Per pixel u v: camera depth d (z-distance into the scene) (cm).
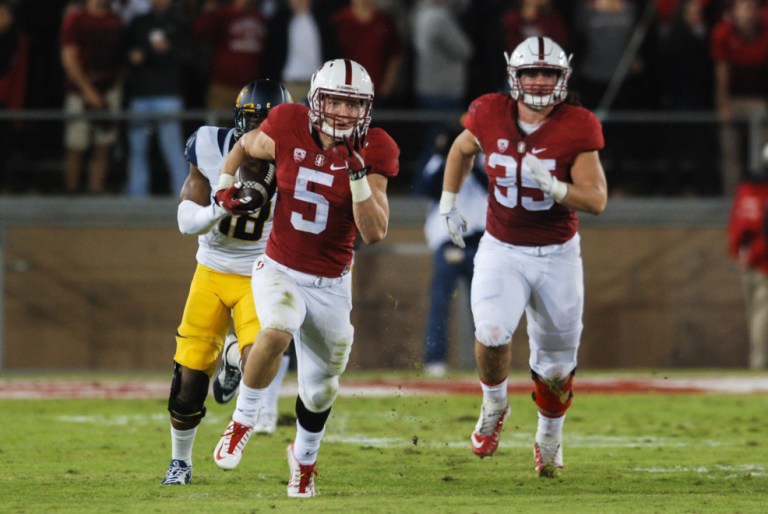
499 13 4541
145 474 2075
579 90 4491
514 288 2012
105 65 4341
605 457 2323
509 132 1991
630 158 4503
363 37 4272
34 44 4500
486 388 2052
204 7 4375
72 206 4294
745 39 4494
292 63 4212
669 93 4606
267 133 1747
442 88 4422
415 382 3772
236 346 2031
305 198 1730
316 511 1675
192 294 1911
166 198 4341
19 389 3584
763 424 2856
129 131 4316
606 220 4428
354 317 4312
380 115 4394
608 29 4462
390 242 4338
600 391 3581
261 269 1777
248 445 2400
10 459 2255
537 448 2109
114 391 3531
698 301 4450
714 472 2122
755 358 4319
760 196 4169
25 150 4362
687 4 4584
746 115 4516
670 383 3812
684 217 4450
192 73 4347
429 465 2202
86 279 4291
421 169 4409
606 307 4428
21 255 4278
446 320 3881
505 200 2011
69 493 1859
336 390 1797
